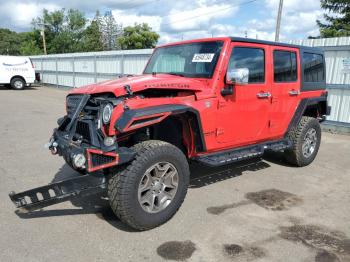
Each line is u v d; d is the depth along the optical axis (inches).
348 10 1205.1
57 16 2544.3
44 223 148.3
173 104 148.6
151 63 207.0
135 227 138.6
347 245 134.6
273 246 132.6
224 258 124.0
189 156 169.0
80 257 123.3
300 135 226.4
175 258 123.6
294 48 216.2
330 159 262.8
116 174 132.6
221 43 171.2
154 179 141.7
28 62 884.0
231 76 160.2
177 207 149.5
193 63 177.8
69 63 892.6
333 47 384.5
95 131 138.1
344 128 381.7
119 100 137.5
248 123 187.8
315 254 127.6
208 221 152.3
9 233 139.1
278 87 203.6
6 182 196.9
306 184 203.9
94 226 146.3
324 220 155.9
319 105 249.3
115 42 2615.7
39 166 227.5
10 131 342.3
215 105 165.8
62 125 159.9
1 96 693.3
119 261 121.4
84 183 136.7
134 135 153.9
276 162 247.9
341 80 382.3
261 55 191.5
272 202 175.2
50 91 847.1
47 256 123.5
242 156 180.9
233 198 179.0
